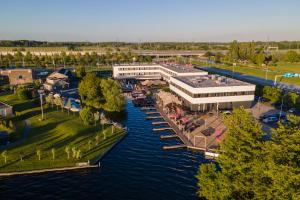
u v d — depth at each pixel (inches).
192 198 2186.3
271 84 6486.2
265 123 3794.3
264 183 1657.2
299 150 1510.8
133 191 2281.0
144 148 3149.6
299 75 6948.8
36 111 4239.7
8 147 2915.8
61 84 6358.3
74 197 2190.0
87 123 3607.3
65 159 2733.8
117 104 4360.2
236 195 1774.1
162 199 2175.2
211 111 4446.4
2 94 5442.9
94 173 2559.1
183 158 2898.6
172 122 3996.1
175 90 5285.4
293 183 1455.5
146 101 5167.3
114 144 3198.8
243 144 1811.0
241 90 4507.9
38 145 3004.4
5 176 2438.5
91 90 4881.9
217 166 2682.1
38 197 2177.7
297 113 4237.2
